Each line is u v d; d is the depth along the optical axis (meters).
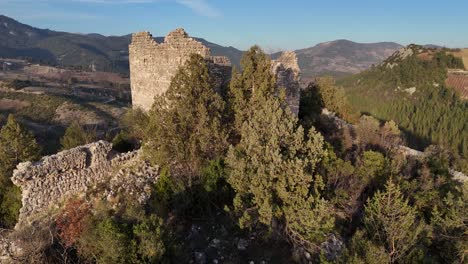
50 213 17.31
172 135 18.88
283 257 15.22
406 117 114.81
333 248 15.93
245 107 20.98
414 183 23.50
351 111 41.53
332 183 20.22
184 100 19.08
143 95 24.89
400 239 15.80
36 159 26.78
